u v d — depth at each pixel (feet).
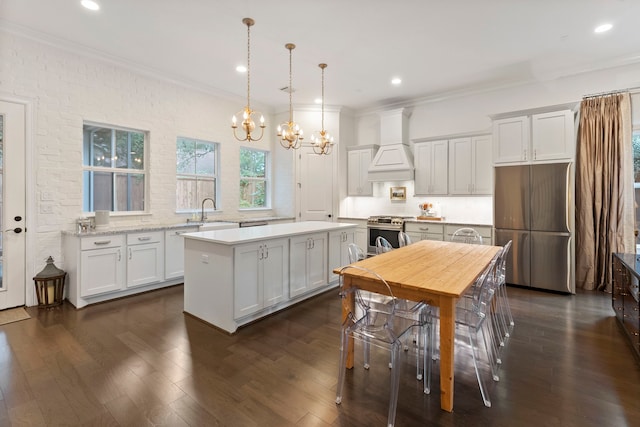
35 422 5.77
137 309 11.55
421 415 6.05
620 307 10.07
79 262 11.44
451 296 5.89
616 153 13.25
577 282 14.33
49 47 11.78
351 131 21.40
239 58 13.48
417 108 19.06
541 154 13.92
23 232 11.37
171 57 13.39
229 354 8.32
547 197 13.70
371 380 7.23
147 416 5.96
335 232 13.88
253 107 19.70
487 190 16.16
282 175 20.76
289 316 11.02
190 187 16.99
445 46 12.37
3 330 9.61
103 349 8.51
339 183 20.56
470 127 17.38
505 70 14.67
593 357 8.16
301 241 12.07
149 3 9.61
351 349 7.73
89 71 12.87
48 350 8.42
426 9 9.92
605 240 13.67
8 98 10.91
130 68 14.01
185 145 16.79
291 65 14.05
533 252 14.05
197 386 6.90
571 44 12.16
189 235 10.74
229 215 18.52
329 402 6.42
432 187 17.83
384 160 19.06
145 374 7.34
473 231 14.62
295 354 8.36
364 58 13.43
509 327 10.06
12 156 11.09
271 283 10.84
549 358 8.13
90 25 10.86
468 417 5.98
